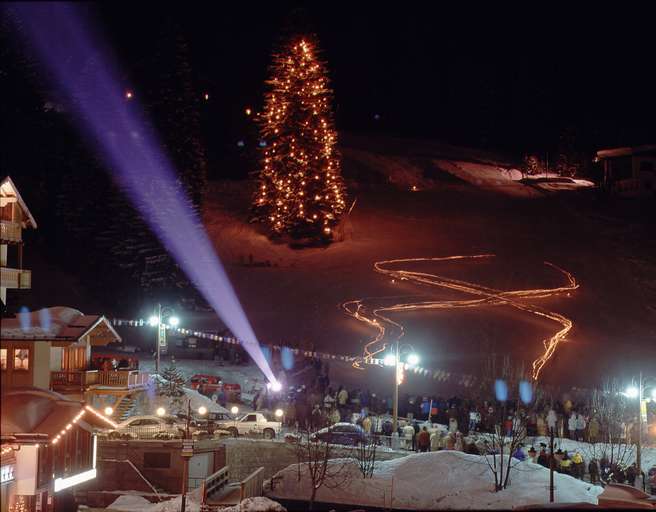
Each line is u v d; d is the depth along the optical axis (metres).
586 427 43.34
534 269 83.12
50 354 36.81
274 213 87.38
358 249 86.06
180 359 59.41
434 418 46.03
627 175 118.19
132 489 39.44
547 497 35.28
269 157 87.69
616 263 86.75
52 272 77.81
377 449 40.75
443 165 124.31
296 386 51.88
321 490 37.16
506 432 42.53
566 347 65.38
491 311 71.94
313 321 69.06
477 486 36.47
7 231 34.94
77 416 26.61
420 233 91.94
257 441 41.22
